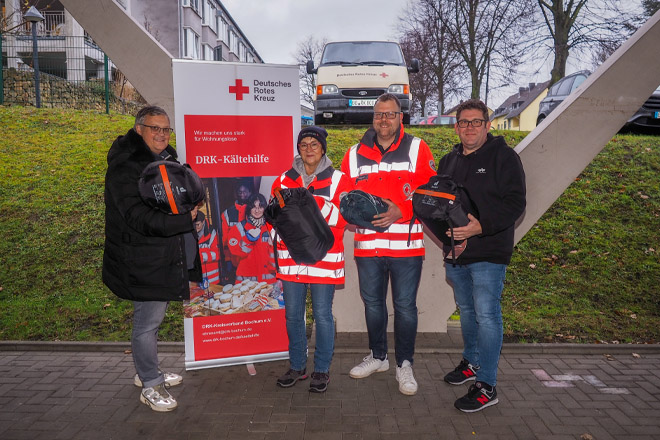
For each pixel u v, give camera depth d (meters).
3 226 6.24
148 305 3.28
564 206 6.73
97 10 4.27
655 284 5.42
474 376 3.71
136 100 16.14
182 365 4.08
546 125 4.47
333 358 4.20
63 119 9.64
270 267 3.97
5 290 5.28
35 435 3.00
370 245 3.51
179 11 19.55
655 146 8.17
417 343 4.38
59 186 7.04
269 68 3.83
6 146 8.16
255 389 3.63
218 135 3.76
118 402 3.43
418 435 3.01
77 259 5.75
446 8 28.06
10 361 4.11
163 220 2.98
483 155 3.27
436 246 4.54
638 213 6.54
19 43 17.25
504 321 4.86
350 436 2.99
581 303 5.18
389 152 3.46
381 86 9.59
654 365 4.04
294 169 3.51
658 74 4.38
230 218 3.85
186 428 3.08
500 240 3.22
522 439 2.96
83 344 4.35
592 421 3.17
